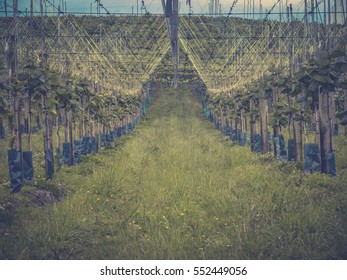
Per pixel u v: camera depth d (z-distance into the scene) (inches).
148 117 2819.9
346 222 453.7
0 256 382.0
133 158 936.3
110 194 617.0
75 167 846.5
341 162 786.2
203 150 1147.9
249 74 1374.3
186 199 563.8
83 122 1082.1
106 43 1593.3
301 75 666.8
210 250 394.3
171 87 4028.1
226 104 1633.9
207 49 1942.7
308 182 624.7
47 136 715.4
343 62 630.5
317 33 772.0
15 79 663.8
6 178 688.4
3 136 1343.5
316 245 400.8
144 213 516.4
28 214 498.0
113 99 1485.0
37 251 394.3
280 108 866.1
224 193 580.7
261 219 474.3
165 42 2057.1
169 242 408.5
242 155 968.9
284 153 869.8
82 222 477.4
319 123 683.4
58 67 933.2
